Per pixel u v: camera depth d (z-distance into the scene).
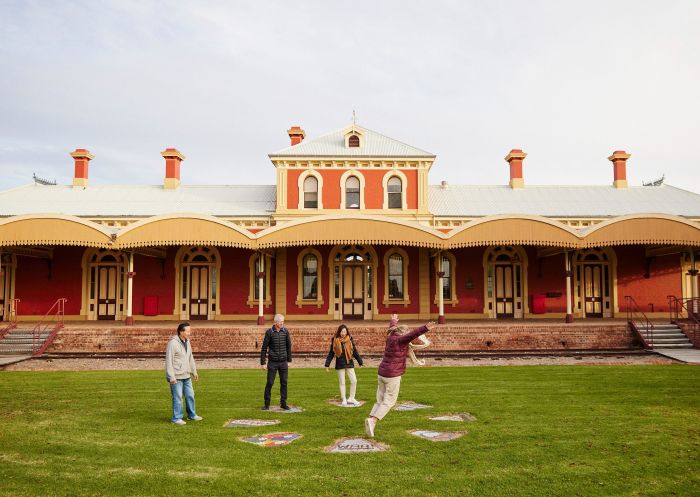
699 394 11.89
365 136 29.34
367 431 8.46
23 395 12.05
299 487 6.52
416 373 15.10
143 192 29.92
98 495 6.29
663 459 7.49
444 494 6.34
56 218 21.38
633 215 21.67
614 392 12.15
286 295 26.50
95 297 26.75
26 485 6.56
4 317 26.28
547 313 26.95
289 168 27.19
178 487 6.51
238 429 9.05
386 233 21.73
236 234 21.73
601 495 6.33
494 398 11.53
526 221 21.69
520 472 7.01
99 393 12.30
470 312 26.95
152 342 20.48
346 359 11.08
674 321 22.23
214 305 26.72
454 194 30.03
